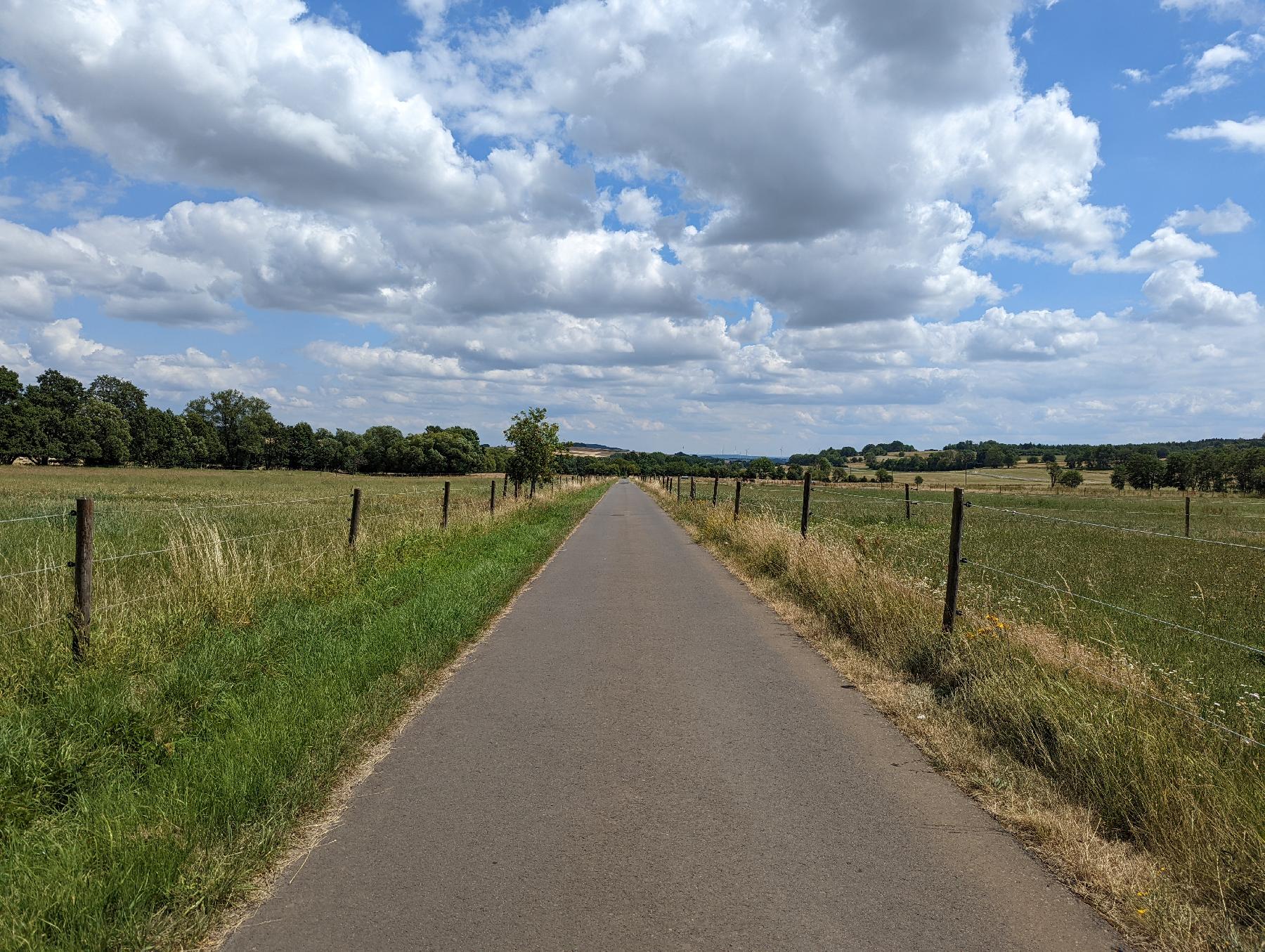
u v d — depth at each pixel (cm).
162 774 431
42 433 10500
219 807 387
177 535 987
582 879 337
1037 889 331
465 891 327
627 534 2228
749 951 284
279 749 459
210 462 13888
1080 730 449
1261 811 362
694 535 2158
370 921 304
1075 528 2247
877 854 362
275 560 997
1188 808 364
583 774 461
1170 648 762
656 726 548
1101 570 1299
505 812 406
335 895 325
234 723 504
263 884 335
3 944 283
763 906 315
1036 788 433
